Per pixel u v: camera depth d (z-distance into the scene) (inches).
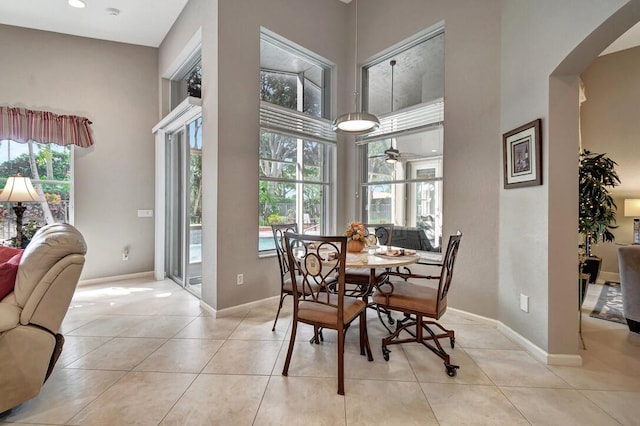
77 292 153.6
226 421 62.2
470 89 117.0
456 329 109.0
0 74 151.3
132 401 68.3
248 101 127.2
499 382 76.5
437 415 64.3
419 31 133.7
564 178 86.1
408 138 144.7
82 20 154.6
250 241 128.9
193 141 155.3
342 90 166.4
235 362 85.2
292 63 153.3
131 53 181.0
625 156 187.2
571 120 86.0
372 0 154.3
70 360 86.0
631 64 185.0
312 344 96.8
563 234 86.1
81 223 168.4
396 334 92.9
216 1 117.7
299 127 149.9
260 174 137.3
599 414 65.1
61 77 163.6
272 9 134.6
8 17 148.9
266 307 130.4
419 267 135.0
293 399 69.1
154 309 128.4
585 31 73.4
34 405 66.6
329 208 167.9
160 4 144.6
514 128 101.7
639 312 107.8
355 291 125.4
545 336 87.0
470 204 117.6
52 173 163.9
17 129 148.9
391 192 152.7
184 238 158.9
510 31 103.7
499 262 109.3
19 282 66.3
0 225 152.9
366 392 71.9
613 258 189.5
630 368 84.0
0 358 61.8
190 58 157.8
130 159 181.6
